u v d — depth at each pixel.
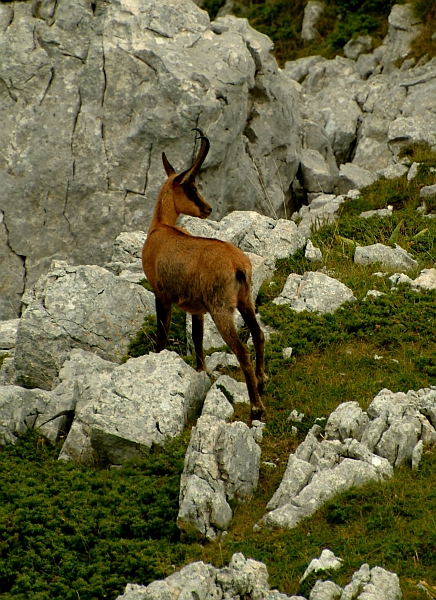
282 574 21.86
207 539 23.62
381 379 29.55
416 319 32.72
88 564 23.27
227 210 47.50
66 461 27.20
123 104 45.19
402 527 22.81
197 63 45.78
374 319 32.62
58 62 45.62
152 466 26.11
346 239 39.81
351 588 20.30
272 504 24.50
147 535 24.12
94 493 25.55
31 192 44.66
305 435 27.41
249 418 28.02
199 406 28.67
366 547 22.27
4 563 23.34
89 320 32.16
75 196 44.91
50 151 44.84
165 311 29.52
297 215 48.78
